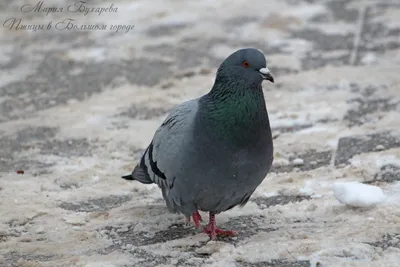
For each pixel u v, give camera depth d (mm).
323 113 13086
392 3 19688
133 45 17922
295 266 7758
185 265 8000
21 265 8047
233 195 8477
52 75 16328
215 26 18719
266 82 14922
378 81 14398
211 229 8812
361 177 10234
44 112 14117
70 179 10867
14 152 12180
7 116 14047
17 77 16297
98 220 9422
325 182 10234
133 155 11844
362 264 7578
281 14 19000
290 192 10039
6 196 10203
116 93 14953
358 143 11586
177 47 17625
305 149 11602
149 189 10477
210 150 8117
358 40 17141
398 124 12125
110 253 8391
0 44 18531
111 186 10594
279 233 8742
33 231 9141
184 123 8367
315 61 16031
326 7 19734
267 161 8414
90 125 13266
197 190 8383
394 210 8906
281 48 17016
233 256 8055
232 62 8133
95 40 18438
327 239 8305
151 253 8375
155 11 20203
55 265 8016
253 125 8133
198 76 15555
